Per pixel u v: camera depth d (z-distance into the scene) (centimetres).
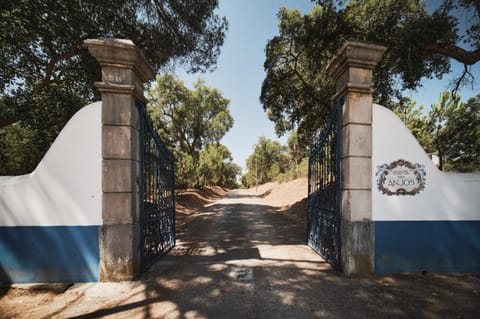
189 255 454
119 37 671
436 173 355
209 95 2580
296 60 944
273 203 1644
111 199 325
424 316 239
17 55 666
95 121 333
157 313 246
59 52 677
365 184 342
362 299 273
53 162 326
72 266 320
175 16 692
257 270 368
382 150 348
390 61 671
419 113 1380
